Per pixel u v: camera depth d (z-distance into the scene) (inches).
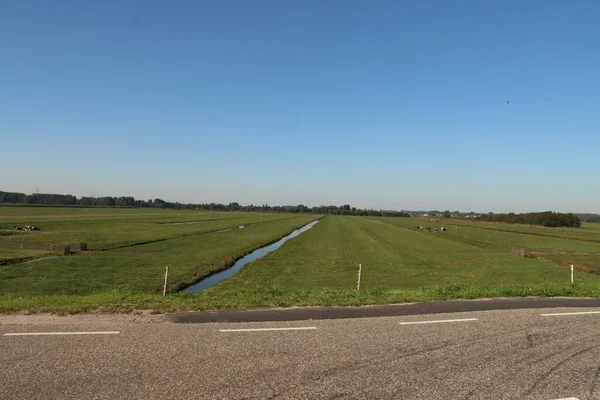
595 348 337.1
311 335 366.9
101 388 247.6
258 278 1099.9
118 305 475.5
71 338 349.4
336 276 1146.0
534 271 1293.1
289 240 2383.1
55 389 245.4
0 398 231.9
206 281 1077.1
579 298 559.8
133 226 3186.5
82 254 1498.5
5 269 1148.5
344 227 4141.2
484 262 1517.0
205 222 4183.1
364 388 253.0
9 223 3058.6
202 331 376.5
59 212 5792.3
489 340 355.9
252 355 311.0
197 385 254.1
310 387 253.4
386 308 482.6
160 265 1275.8
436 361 302.5
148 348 324.8
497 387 257.1
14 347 323.6
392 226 4623.5
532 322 420.8
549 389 254.7
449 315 448.1
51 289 892.0
